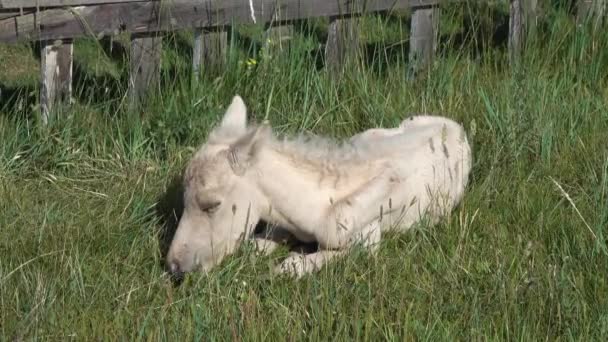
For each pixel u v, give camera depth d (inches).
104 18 517.3
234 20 551.2
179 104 529.7
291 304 387.2
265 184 415.2
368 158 442.3
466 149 478.6
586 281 405.7
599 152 503.5
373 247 426.9
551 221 446.9
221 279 401.7
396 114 531.8
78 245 426.0
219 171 405.7
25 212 454.3
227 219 408.5
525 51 607.2
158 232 439.2
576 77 595.5
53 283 391.5
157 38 532.1
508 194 469.4
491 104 538.9
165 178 479.2
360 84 552.4
